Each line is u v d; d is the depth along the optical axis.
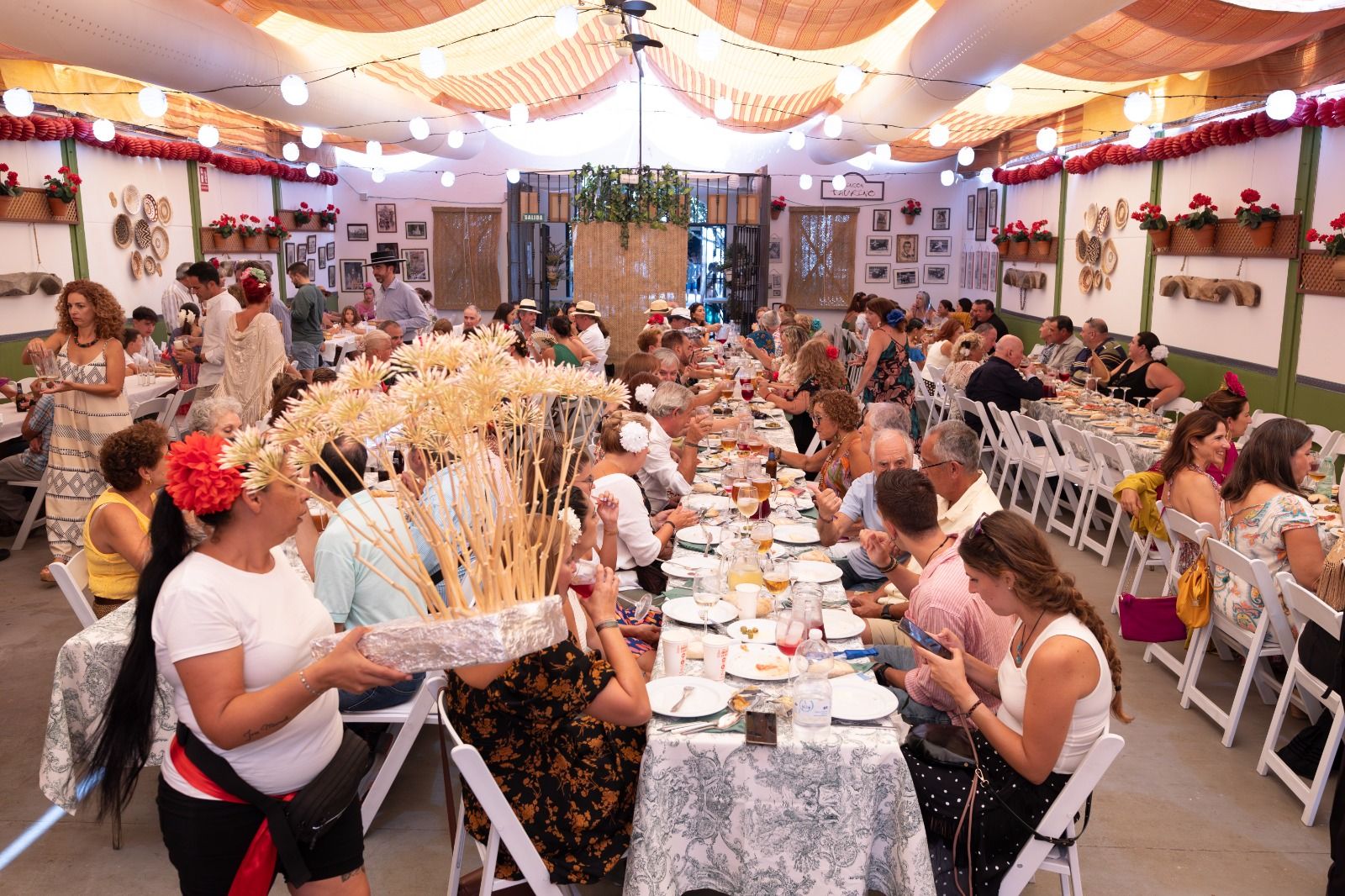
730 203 16.53
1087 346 9.73
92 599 3.85
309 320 10.07
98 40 5.82
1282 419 4.07
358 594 3.29
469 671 2.41
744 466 4.41
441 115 12.20
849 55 9.12
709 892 2.98
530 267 16.28
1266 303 8.19
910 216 16.88
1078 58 7.49
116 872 3.21
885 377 8.19
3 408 7.22
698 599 3.20
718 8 7.11
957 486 3.83
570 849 2.53
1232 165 8.60
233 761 2.05
